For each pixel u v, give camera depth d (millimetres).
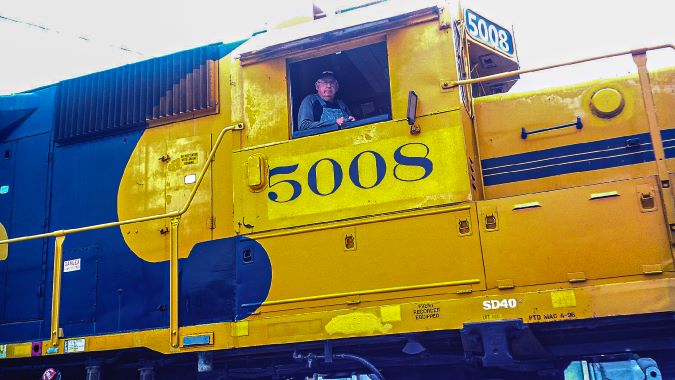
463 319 4289
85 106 6117
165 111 5727
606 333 4445
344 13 5098
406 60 4824
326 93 5328
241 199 5059
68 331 5594
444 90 4680
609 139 4875
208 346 4945
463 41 5223
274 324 4727
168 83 5793
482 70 5988
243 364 5309
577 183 4879
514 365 4547
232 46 5664
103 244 5699
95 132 5996
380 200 4652
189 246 5328
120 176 5812
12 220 6176
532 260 4250
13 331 5855
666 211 4078
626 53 4488
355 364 4934
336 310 4586
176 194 5531
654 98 4859
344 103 5680
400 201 4602
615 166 4812
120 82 6039
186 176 5535
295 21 5371
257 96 5211
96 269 5652
